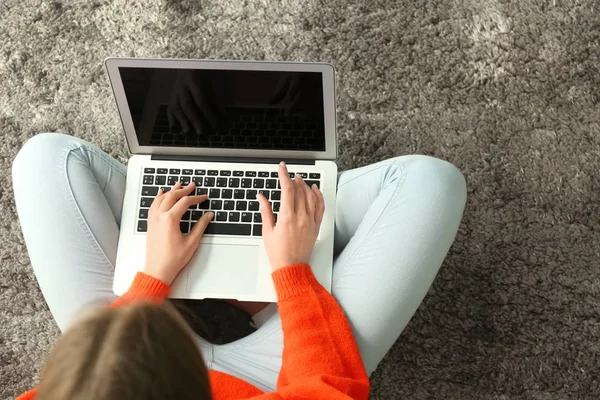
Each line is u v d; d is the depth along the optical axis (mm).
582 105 1278
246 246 966
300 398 733
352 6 1315
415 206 939
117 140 1289
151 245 935
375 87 1292
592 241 1233
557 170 1259
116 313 475
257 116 928
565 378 1190
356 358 861
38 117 1300
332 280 956
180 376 469
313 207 938
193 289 949
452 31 1306
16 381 1219
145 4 1327
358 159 1271
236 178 992
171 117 935
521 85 1287
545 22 1305
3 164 1281
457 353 1201
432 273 944
